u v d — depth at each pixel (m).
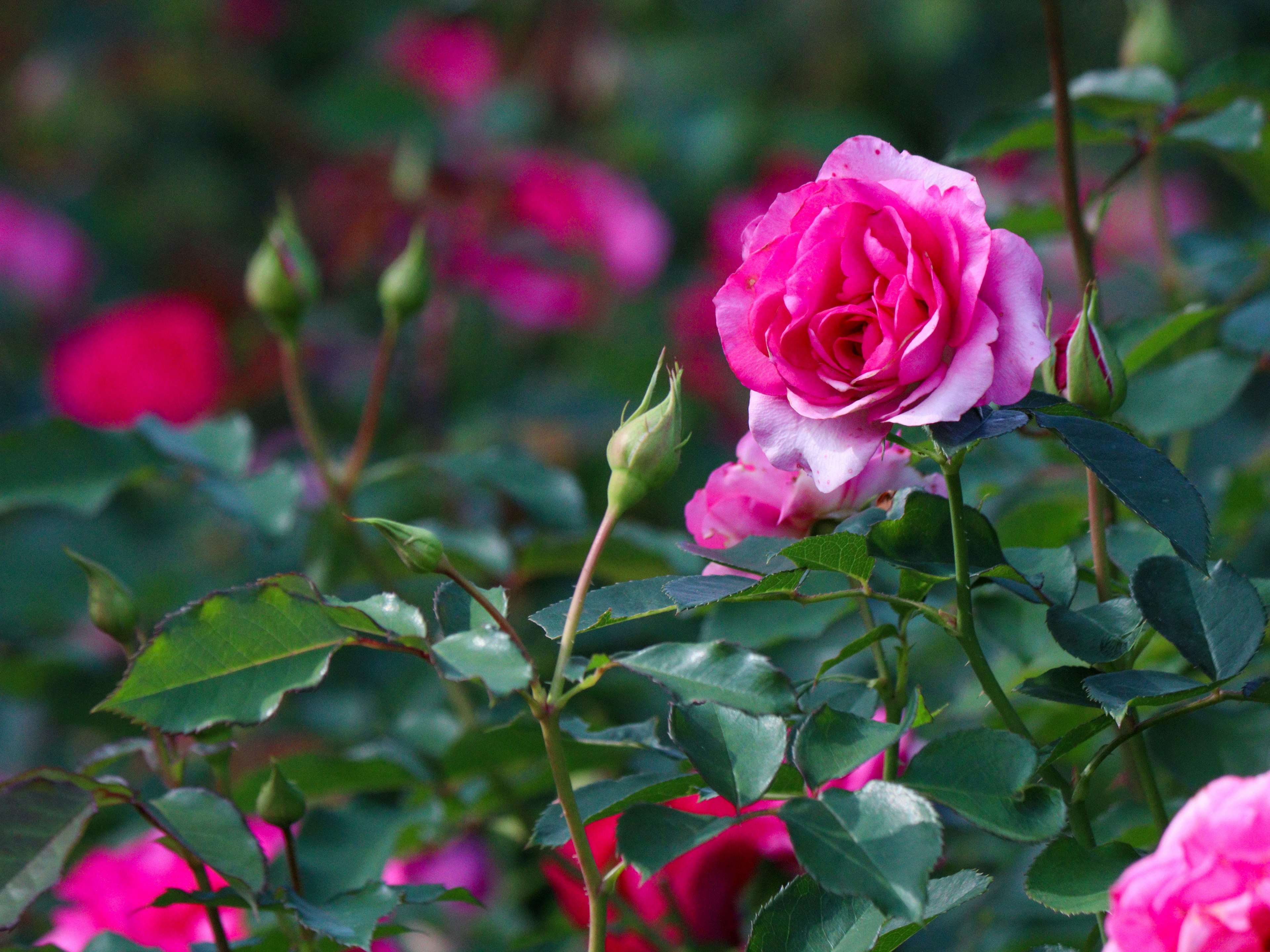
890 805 1.07
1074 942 1.25
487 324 2.52
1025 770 1.09
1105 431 1.10
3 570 2.22
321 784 1.37
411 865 1.56
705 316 2.50
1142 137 1.36
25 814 1.12
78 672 1.74
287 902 1.15
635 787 1.15
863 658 1.42
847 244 1.11
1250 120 1.33
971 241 1.10
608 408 2.35
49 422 1.54
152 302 2.56
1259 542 1.59
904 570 1.15
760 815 1.08
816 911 1.12
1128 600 1.14
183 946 1.32
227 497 1.54
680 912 1.28
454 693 1.42
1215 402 1.34
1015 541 1.33
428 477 2.18
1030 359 1.09
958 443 1.09
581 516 1.60
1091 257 1.31
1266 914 1.04
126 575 2.27
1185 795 1.25
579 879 1.29
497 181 2.41
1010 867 1.30
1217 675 1.11
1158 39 1.49
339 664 1.93
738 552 1.15
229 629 1.10
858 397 1.11
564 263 2.42
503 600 1.11
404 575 1.71
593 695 1.52
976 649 1.13
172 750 1.22
